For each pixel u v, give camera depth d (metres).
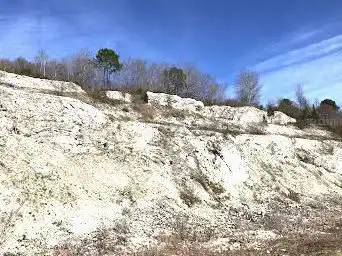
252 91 68.94
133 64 61.59
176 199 28.28
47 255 18.19
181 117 41.94
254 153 38.84
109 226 22.73
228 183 33.16
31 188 22.73
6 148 24.62
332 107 70.06
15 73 39.38
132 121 36.31
